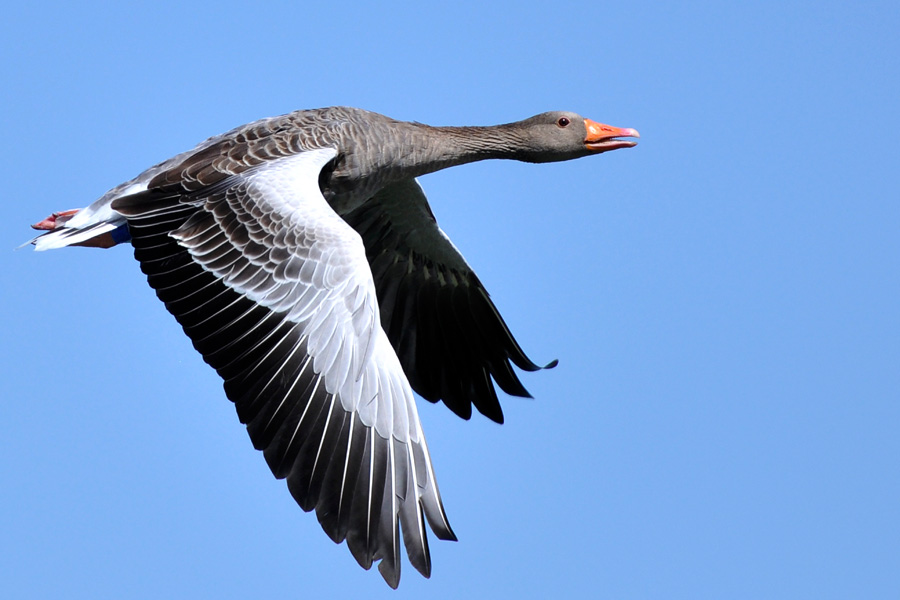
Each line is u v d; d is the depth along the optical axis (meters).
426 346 17.56
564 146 17.55
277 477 11.66
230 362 12.27
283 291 12.38
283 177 13.55
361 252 12.46
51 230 15.18
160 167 14.88
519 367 17.38
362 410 11.86
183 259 13.01
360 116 16.03
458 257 17.34
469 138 17.12
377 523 11.62
